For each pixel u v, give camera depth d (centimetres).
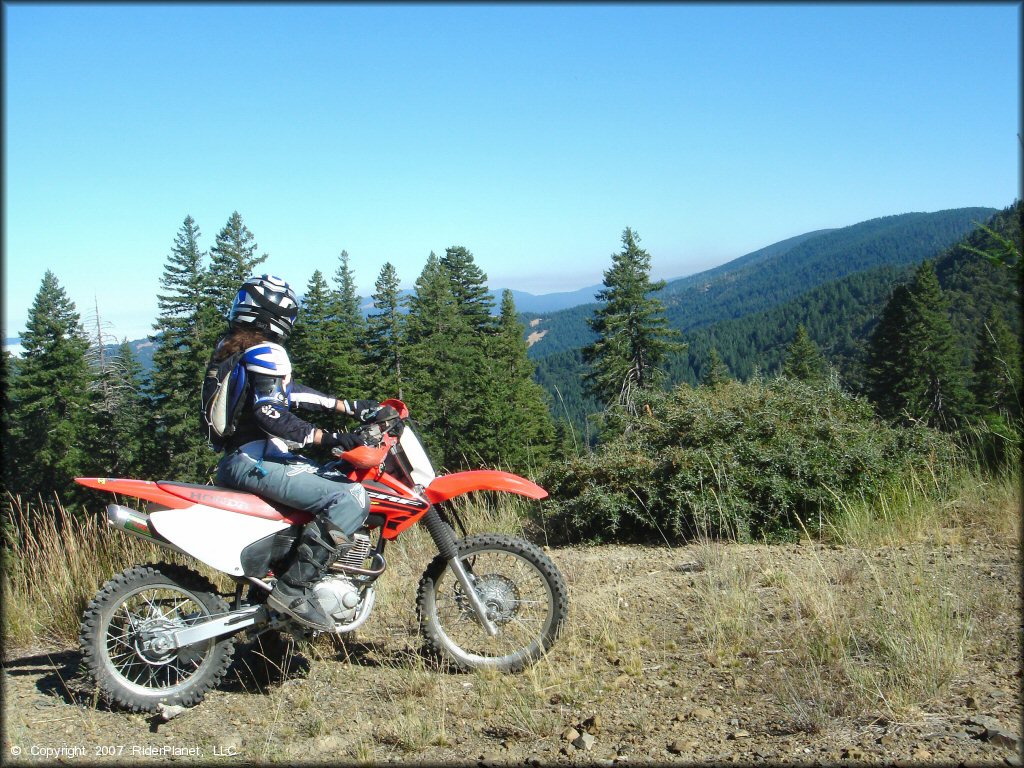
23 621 494
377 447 397
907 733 328
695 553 617
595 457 720
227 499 393
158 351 4525
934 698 356
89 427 4391
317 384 4834
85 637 384
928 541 616
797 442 685
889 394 4016
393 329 5475
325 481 395
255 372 380
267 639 443
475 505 749
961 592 482
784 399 770
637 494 677
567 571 588
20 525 586
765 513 647
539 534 718
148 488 389
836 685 376
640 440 741
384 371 5412
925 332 3916
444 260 6788
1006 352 710
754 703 368
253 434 396
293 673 423
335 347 4819
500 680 400
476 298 6825
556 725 358
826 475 656
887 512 660
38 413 4284
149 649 383
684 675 404
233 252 4653
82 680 417
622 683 396
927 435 760
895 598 455
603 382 5022
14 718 377
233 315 397
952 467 753
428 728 353
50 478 4056
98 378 4578
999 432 752
